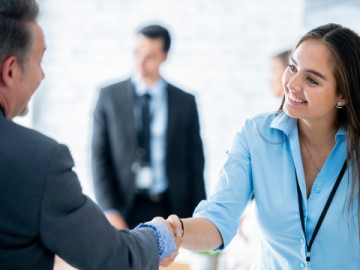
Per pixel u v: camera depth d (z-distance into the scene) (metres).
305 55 1.50
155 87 3.24
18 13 1.12
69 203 1.12
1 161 1.07
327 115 1.59
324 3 3.90
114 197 3.14
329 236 1.55
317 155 1.64
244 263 2.53
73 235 1.12
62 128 4.30
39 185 1.07
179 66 4.16
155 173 3.17
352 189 1.53
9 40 1.10
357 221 1.54
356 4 3.83
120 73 4.24
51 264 1.13
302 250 1.59
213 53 4.12
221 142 4.15
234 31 4.09
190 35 4.14
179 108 3.21
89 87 4.27
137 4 4.18
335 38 1.50
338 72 1.49
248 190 1.70
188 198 3.22
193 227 1.57
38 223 1.08
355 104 1.53
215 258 2.20
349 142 1.56
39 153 1.09
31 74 1.16
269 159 1.65
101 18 4.23
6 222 1.07
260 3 4.04
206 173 4.16
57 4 4.25
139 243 1.28
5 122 1.11
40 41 1.17
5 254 1.08
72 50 4.27
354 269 1.57
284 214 1.60
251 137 1.69
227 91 4.12
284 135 1.66
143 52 3.19
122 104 3.18
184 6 4.13
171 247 1.43
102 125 3.18
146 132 3.17
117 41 4.23
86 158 4.29
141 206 3.17
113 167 3.18
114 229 1.22
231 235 1.66
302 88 1.50
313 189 1.58
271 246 1.66
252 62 4.08
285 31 4.02
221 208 1.65
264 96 4.09
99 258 1.16
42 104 4.31
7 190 1.07
